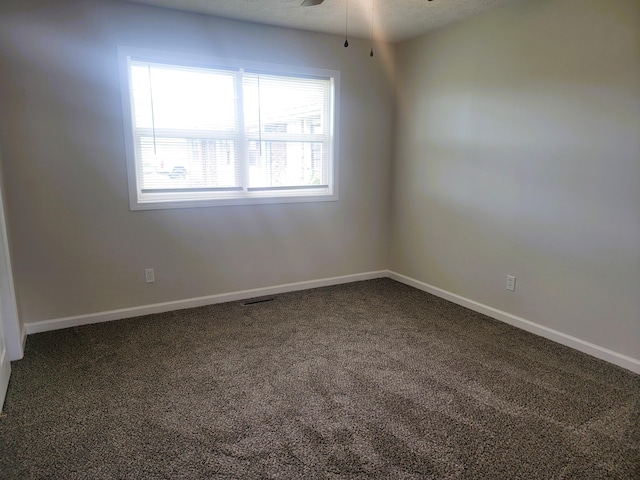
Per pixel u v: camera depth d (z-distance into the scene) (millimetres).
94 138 3084
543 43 2848
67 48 2926
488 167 3342
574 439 1930
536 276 3051
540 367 2596
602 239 2625
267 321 3328
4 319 2564
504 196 3230
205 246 3617
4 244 2490
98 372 2512
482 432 1980
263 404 2203
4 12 2729
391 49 4176
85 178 3098
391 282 4410
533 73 2932
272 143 3814
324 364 2635
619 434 1964
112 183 3188
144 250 3381
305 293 4031
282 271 4020
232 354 2762
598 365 2619
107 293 3299
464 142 3541
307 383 2412
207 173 3580
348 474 1715
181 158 3463
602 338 2686
